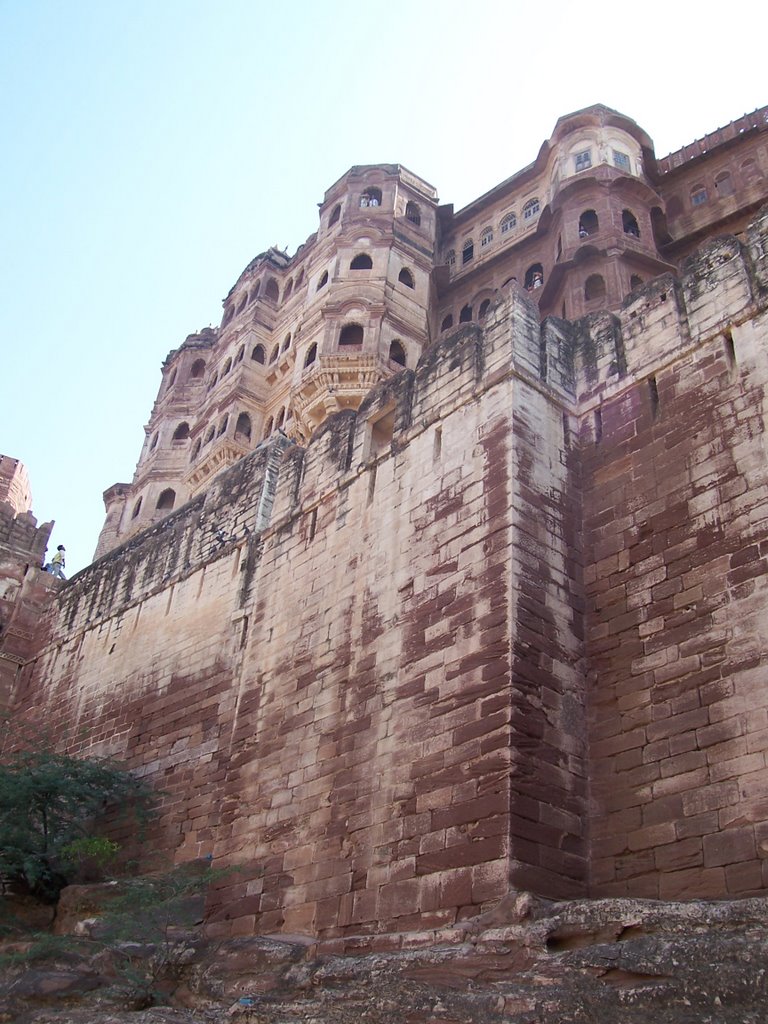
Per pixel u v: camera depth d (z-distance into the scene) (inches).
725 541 527.2
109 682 1040.8
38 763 874.1
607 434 646.5
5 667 1232.8
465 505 627.2
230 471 1050.1
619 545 590.2
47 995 541.0
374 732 597.0
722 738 475.5
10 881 783.7
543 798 500.1
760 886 425.4
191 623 957.2
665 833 476.1
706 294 630.5
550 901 446.6
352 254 1707.7
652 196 1510.8
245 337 1929.1
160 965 571.2
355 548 719.1
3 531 1341.0
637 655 541.3
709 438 571.5
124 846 845.2
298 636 728.3
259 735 705.6
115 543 2055.9
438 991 394.3
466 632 568.7
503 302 707.4
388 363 1553.9
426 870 507.5
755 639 485.4
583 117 1635.1
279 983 492.7
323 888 567.8
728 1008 322.3
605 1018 340.5
